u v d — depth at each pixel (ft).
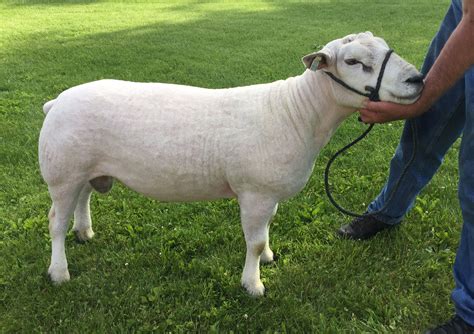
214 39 31.73
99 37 32.09
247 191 9.01
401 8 43.34
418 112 7.87
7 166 14.96
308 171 9.11
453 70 7.43
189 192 9.34
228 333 9.10
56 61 26.12
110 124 8.78
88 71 24.29
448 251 10.98
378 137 16.81
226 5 47.32
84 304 9.67
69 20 38.19
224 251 11.22
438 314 9.49
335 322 9.23
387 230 11.67
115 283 10.24
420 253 10.96
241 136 8.61
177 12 42.96
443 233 11.44
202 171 8.88
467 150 8.08
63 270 10.17
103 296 9.80
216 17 40.32
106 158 9.05
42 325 9.29
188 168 8.86
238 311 9.57
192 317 9.48
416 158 10.32
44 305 9.64
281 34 33.24
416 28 34.37
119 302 9.71
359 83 7.73
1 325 9.20
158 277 10.45
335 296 9.87
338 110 8.48
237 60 26.30
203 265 10.66
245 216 9.26
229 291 9.96
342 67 7.79
